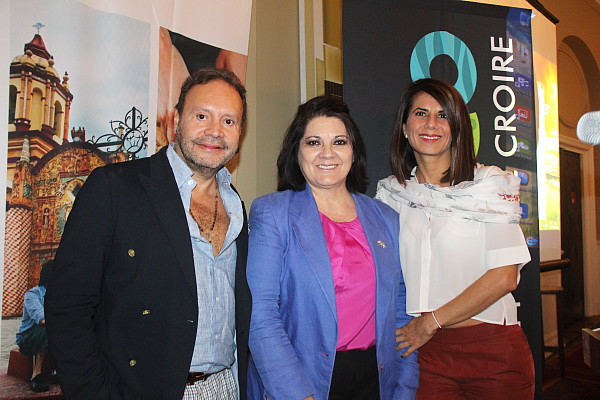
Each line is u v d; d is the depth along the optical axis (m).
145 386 1.16
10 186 1.31
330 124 1.55
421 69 2.38
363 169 1.70
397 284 1.64
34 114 1.36
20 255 1.33
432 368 1.69
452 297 1.66
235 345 1.43
